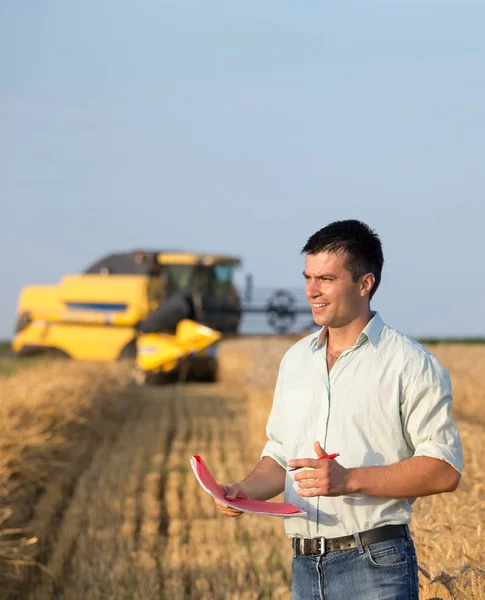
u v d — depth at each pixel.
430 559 6.16
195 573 9.64
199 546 10.48
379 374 4.59
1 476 11.66
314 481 4.32
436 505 7.34
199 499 12.97
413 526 7.10
